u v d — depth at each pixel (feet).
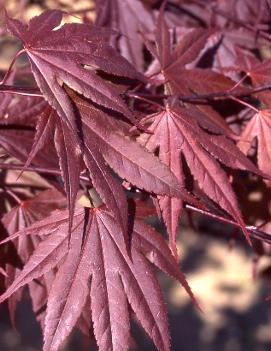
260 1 2.30
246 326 5.92
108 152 1.67
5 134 1.95
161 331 1.72
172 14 2.29
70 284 1.71
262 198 2.13
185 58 1.99
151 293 1.73
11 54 3.17
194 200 1.69
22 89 1.71
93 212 1.75
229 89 2.00
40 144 1.63
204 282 6.05
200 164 1.77
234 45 2.15
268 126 1.91
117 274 1.73
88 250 1.73
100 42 1.75
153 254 1.75
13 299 1.88
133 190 1.77
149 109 1.91
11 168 1.88
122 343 1.71
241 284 6.08
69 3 2.71
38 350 5.34
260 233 1.86
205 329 5.84
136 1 2.24
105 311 1.72
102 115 1.69
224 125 1.95
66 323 1.70
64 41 1.69
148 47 1.97
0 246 1.89
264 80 1.98
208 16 2.29
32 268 1.70
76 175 1.62
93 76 1.67
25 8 2.67
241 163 1.78
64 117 1.63
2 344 5.34
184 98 1.92
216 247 6.11
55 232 1.73
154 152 1.78
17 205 1.92
